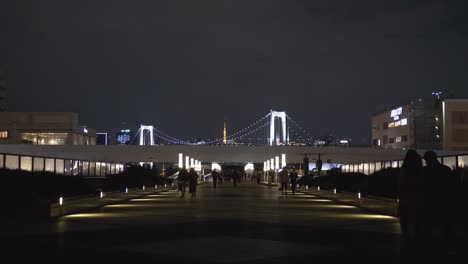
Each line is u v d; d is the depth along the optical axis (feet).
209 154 377.09
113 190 174.70
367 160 381.60
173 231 68.64
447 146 488.44
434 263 44.70
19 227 73.82
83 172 195.21
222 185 309.83
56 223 79.77
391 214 94.32
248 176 509.76
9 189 86.33
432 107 522.88
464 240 58.08
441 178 54.24
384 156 369.91
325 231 68.95
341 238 61.46
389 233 66.59
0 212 80.59
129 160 392.88
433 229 60.80
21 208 81.51
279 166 390.01
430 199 54.24
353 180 156.66
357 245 55.47
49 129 611.88
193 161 398.42
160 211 104.27
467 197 59.06
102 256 48.32
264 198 157.89
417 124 522.47
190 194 184.34
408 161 55.01
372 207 107.86
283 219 86.53
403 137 547.49
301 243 57.16
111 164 237.66
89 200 112.98
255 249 52.75
